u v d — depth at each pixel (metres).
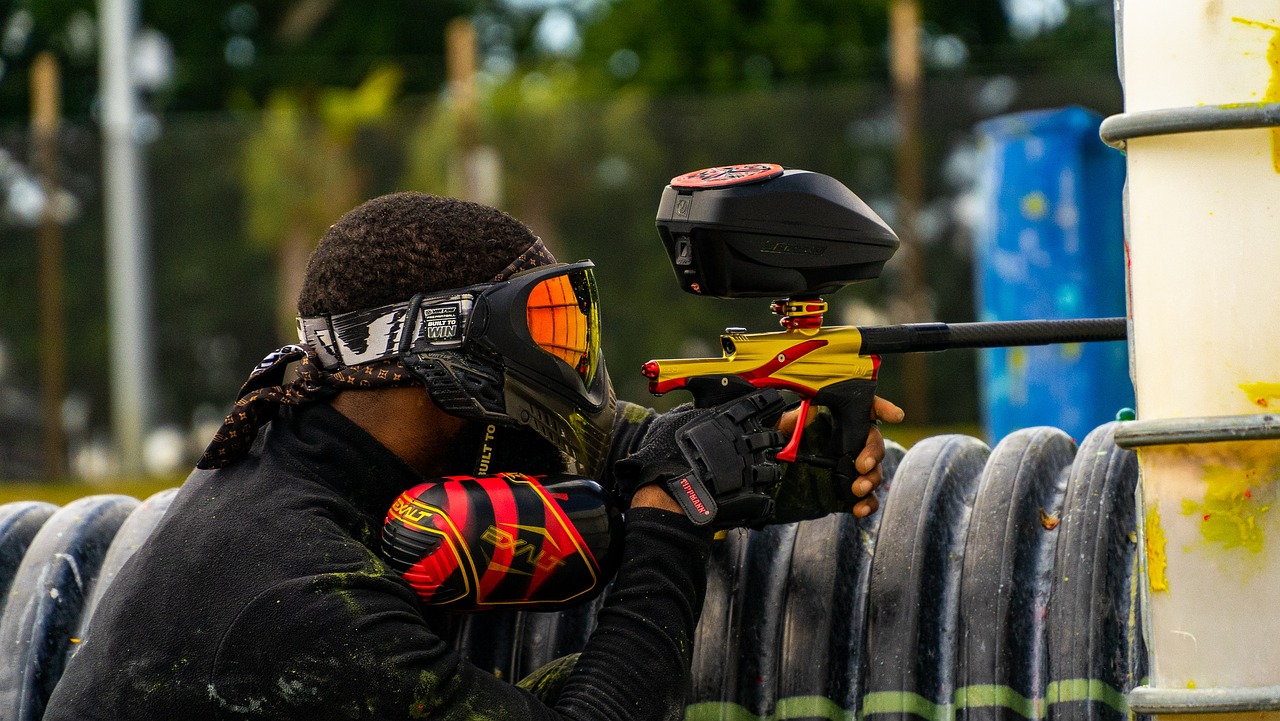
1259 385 4.39
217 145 47.47
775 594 6.55
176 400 47.62
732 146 43.22
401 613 5.19
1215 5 4.38
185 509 5.53
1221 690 4.48
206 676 5.09
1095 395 13.12
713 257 5.67
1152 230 4.55
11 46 78.25
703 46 65.44
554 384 5.62
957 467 6.73
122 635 5.28
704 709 6.36
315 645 5.02
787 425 6.11
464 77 45.56
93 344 46.28
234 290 47.53
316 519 5.30
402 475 5.58
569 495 5.52
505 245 5.61
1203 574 4.52
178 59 75.06
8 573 7.55
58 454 44.66
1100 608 5.90
